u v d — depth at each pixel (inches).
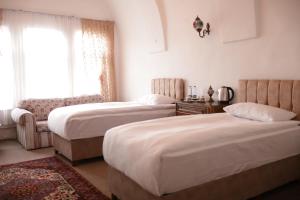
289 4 123.0
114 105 181.2
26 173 134.8
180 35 188.9
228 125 100.5
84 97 229.6
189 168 78.3
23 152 175.2
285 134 103.5
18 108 201.2
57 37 229.0
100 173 135.4
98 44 250.1
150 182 75.2
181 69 191.2
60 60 231.6
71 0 237.0
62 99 218.4
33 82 219.8
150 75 224.1
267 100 132.0
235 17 146.2
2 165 147.4
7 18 205.9
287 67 126.3
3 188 116.6
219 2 155.0
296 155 109.3
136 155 83.2
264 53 135.9
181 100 183.2
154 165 74.2
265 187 99.7
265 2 133.0
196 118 120.6
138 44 234.4
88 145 150.1
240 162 89.6
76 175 132.1
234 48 151.3
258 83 135.8
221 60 159.9
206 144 83.8
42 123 186.1
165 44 202.7
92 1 248.7
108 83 260.1
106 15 258.4
